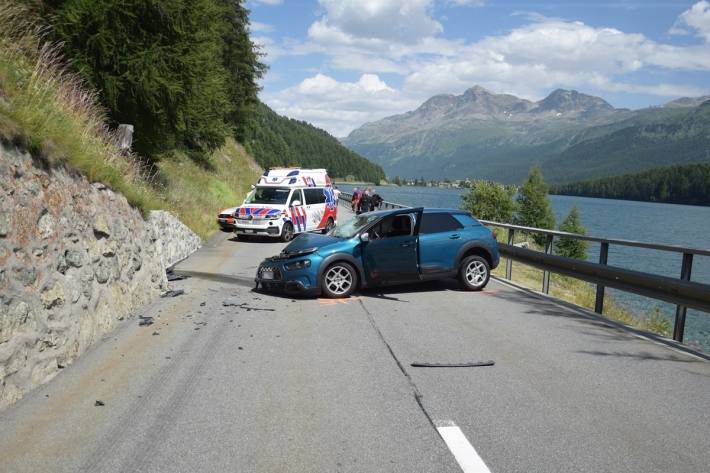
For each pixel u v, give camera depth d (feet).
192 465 12.66
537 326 26.63
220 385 17.90
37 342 17.81
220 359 20.63
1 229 16.76
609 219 368.27
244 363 20.21
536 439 14.12
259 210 65.10
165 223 43.04
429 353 21.80
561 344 23.40
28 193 18.85
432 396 17.15
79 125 30.53
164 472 12.33
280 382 18.28
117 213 27.63
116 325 25.09
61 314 19.72
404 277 34.01
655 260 105.09
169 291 33.24
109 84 51.06
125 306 26.81
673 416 15.75
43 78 29.68
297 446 13.66
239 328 25.31
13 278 16.93
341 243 32.89
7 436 14.02
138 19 53.11
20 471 12.31
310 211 71.10
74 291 21.08
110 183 28.14
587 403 16.67
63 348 19.47
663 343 24.03
